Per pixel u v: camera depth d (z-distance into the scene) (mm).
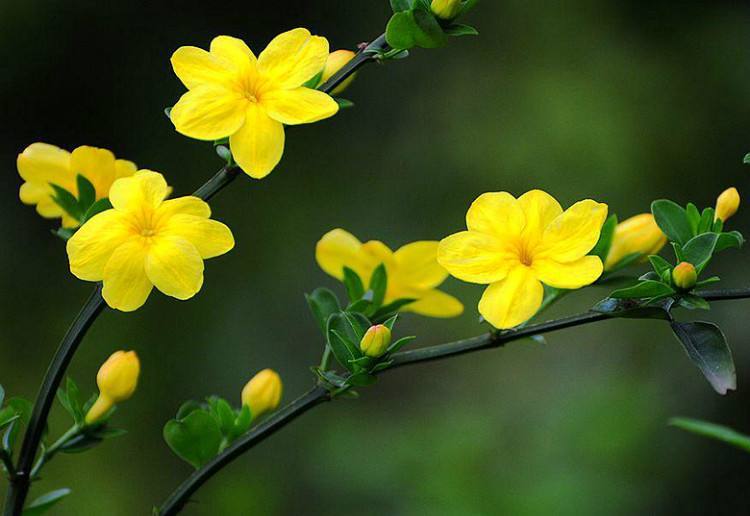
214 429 507
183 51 487
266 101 487
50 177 523
